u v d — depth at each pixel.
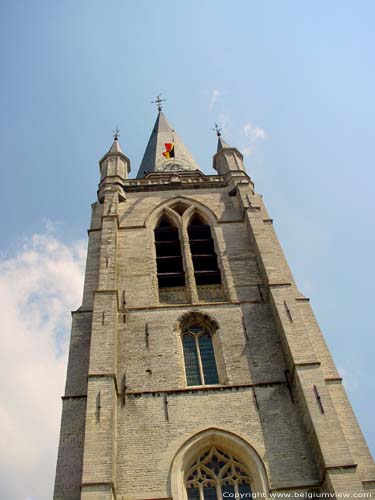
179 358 30.03
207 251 39.41
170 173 51.66
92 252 38.06
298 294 34.44
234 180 45.66
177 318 32.28
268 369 29.00
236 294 34.06
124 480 23.81
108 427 24.36
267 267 34.50
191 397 27.58
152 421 26.38
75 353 30.00
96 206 44.28
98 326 29.56
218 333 31.34
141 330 31.39
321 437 23.88
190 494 24.00
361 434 25.56
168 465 24.48
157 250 39.59
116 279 34.56
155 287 35.06
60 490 23.52
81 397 27.44
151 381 28.44
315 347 30.53
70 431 25.88
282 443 25.28
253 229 38.38
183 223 41.22
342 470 22.50
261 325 31.66
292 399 27.28
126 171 49.81
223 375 29.20
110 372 26.89
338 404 27.00
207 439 25.66
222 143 52.59
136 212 42.34
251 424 26.20
